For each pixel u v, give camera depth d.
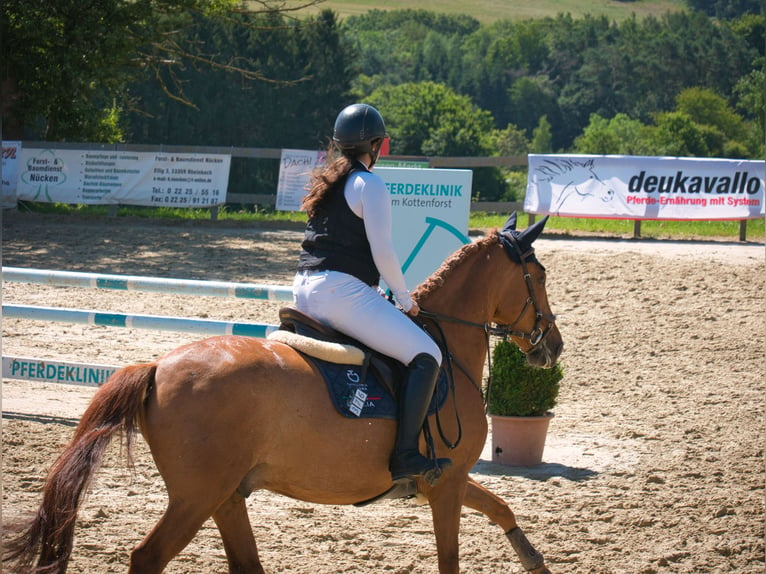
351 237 4.97
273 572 5.88
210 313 14.31
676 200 21.53
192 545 6.37
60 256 18.47
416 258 9.64
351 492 4.96
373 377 5.02
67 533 4.34
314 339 4.97
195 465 4.45
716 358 12.52
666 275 17.05
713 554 6.43
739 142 112.25
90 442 4.41
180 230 22.78
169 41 31.27
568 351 12.94
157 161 24.20
